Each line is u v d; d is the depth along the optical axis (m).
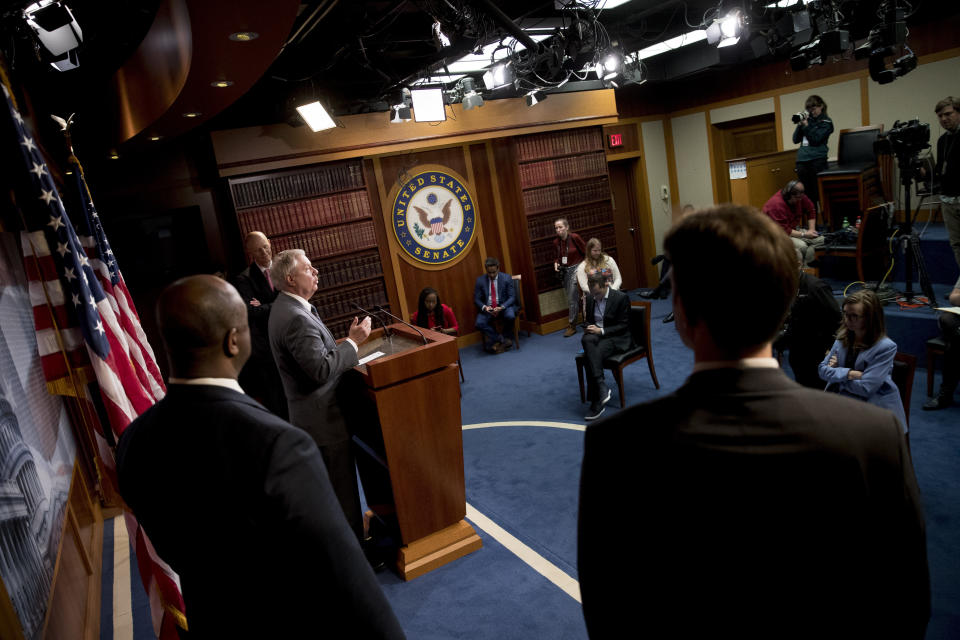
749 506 0.81
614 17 7.25
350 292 7.69
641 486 0.88
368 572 1.36
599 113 8.98
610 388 6.26
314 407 3.27
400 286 8.38
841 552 0.81
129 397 2.96
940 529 3.40
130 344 3.91
